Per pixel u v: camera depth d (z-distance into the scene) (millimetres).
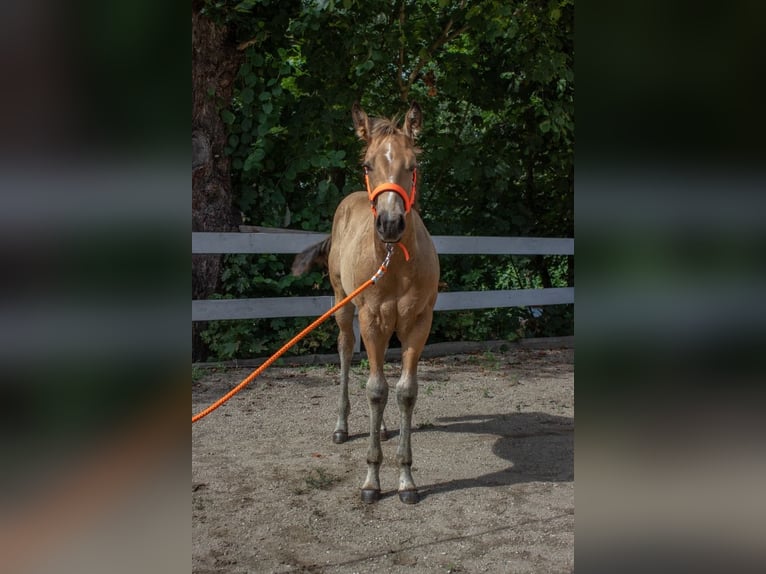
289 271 7828
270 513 3361
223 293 7414
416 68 8367
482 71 8891
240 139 7723
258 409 5434
